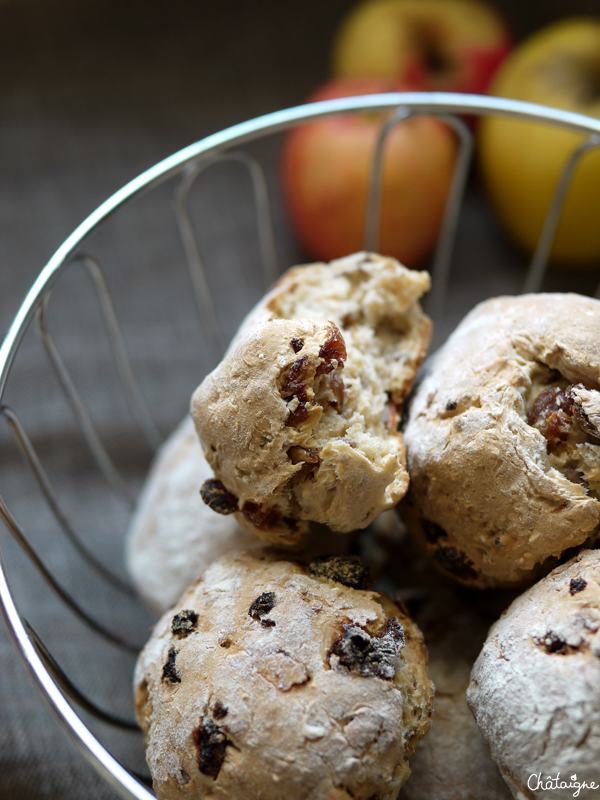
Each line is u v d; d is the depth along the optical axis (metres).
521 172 0.44
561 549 0.28
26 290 0.46
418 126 0.44
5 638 0.37
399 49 0.49
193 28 0.55
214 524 0.34
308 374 0.28
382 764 0.27
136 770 0.34
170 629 0.29
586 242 0.45
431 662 0.31
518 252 0.48
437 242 0.47
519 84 0.45
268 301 0.31
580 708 0.26
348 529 0.29
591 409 0.28
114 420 0.43
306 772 0.26
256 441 0.28
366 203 0.44
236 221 0.50
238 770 0.27
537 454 0.28
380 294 0.32
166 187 0.51
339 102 0.36
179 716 0.28
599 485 0.28
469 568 0.30
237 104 0.54
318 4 0.55
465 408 0.29
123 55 0.54
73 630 0.38
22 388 0.43
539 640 0.27
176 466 0.36
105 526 0.41
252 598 0.29
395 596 0.30
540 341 0.29
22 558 0.39
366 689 0.27
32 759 0.34
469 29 0.49
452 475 0.29
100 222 0.33
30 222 0.48
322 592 0.29
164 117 0.53
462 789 0.29
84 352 0.45
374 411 0.30
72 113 0.52
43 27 0.53
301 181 0.44
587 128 0.35
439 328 0.45
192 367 0.45
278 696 0.27
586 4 0.54
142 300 0.47
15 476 0.41
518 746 0.27
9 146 0.51
